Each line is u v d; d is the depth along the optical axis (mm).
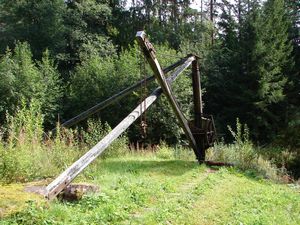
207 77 34062
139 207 6738
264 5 36875
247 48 34000
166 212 6363
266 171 13562
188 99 27641
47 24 39250
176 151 16266
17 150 7770
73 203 6570
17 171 7480
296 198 9695
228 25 40156
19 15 41000
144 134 10320
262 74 32219
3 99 27797
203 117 14305
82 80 30484
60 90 30812
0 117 27484
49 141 10352
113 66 30734
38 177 8117
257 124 31656
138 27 47719
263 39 33500
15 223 5062
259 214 7359
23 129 9289
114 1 50594
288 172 18438
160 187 8398
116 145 14336
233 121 33188
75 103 30250
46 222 5281
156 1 50469
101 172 9789
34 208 5469
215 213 6957
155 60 9969
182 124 12727
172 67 13133
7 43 38969
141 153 15555
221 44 40031
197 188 8898
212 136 14180
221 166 13195
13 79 28109
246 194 9156
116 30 44562
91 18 45250
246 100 32219
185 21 49281
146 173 10516
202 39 40250
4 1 42438
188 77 28172
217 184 9844
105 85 29203
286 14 37906
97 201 6523
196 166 12531
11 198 5637
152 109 25734
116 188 7941
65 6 42125
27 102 27844
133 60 29953
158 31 44219
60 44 39281
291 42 35000
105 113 28281
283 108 32656
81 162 7137
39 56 38281
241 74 33906
